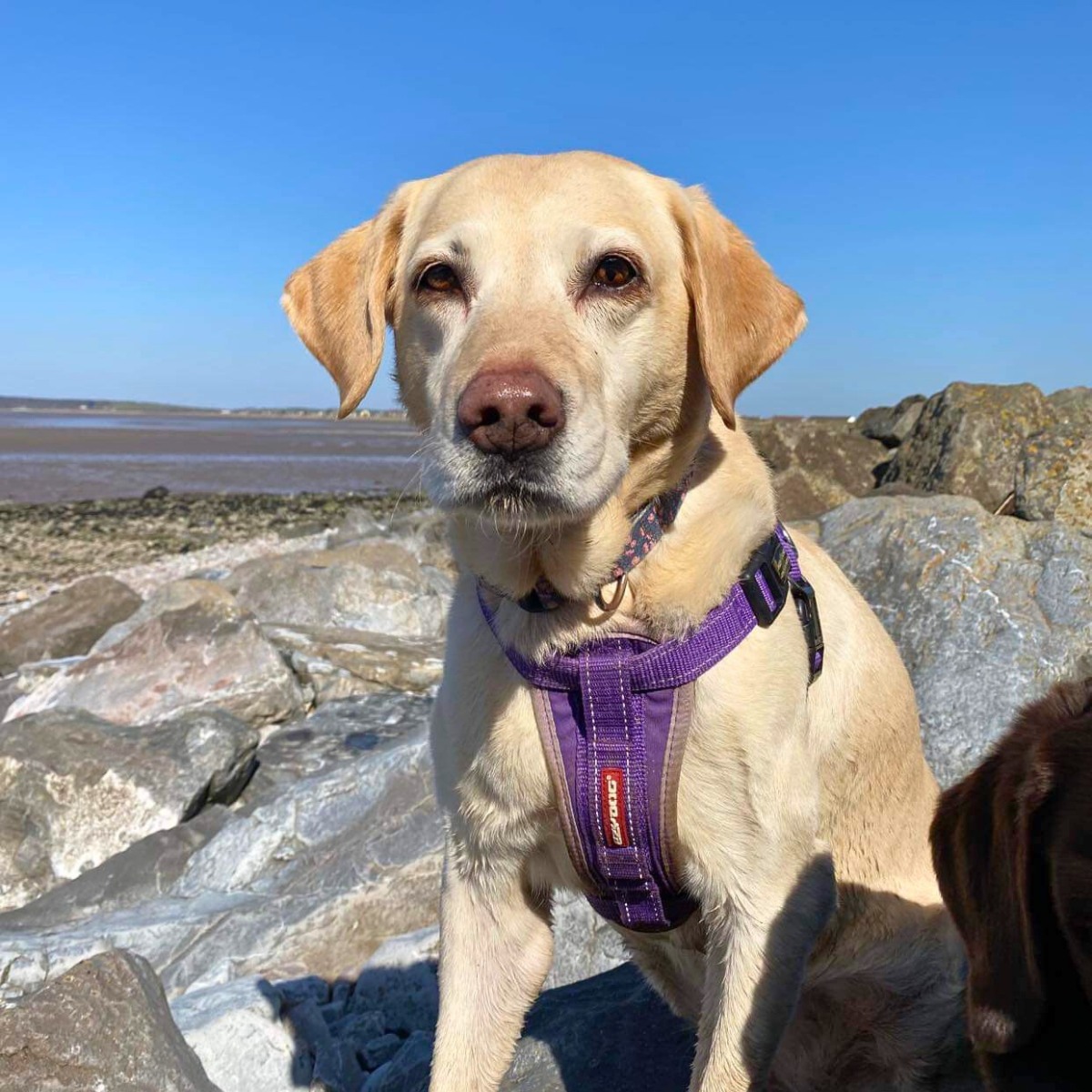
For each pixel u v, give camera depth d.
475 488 0.44
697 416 0.51
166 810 1.18
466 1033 0.51
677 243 0.52
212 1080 0.70
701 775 0.47
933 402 2.40
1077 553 1.04
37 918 1.06
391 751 1.09
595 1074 0.61
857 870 0.57
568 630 0.47
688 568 0.47
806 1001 0.58
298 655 1.58
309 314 0.59
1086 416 1.98
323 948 0.90
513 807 0.49
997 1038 0.39
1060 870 0.37
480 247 0.50
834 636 0.55
